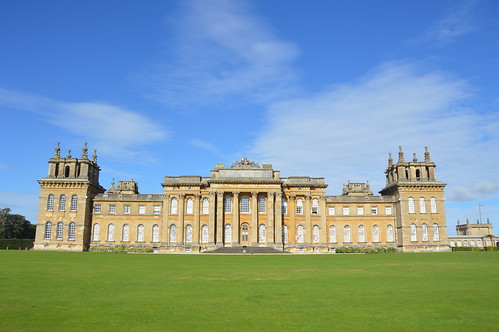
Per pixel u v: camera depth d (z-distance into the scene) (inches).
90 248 3476.9
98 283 1002.1
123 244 3612.2
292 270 1382.9
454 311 684.7
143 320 623.2
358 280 1081.4
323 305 734.5
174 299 789.2
